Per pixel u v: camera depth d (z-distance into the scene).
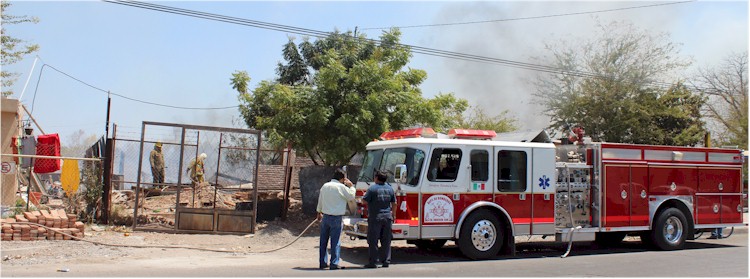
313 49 21.00
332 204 9.82
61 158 13.41
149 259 10.26
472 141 11.07
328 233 9.85
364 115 14.16
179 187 13.22
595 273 9.52
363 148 14.83
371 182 11.41
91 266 9.31
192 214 13.21
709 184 13.56
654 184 12.81
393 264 10.41
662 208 13.06
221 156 14.84
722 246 13.93
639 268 10.14
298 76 21.12
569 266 10.32
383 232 10.02
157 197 15.45
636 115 28.25
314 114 14.30
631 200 12.51
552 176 11.73
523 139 12.76
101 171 13.93
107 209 13.83
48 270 8.80
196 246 11.88
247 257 11.01
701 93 31.61
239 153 15.11
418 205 10.52
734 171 13.98
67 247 10.86
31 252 10.37
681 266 10.44
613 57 28.61
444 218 10.70
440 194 10.69
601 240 14.16
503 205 11.20
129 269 9.10
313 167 15.02
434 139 10.84
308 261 10.71
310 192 14.90
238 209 14.14
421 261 10.88
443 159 10.88
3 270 8.76
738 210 13.91
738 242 14.88
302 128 14.94
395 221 10.39
